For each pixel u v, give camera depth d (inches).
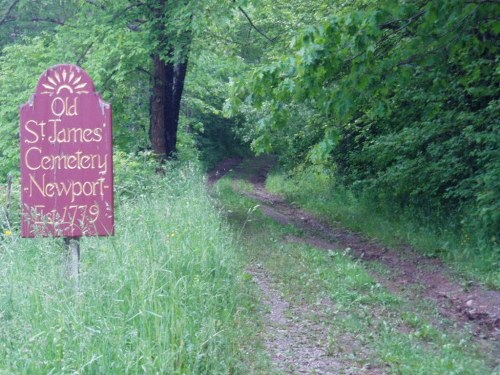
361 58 438.0
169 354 220.8
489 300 401.7
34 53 764.6
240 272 386.0
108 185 299.7
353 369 273.1
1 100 756.0
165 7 663.1
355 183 738.2
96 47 700.7
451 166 577.9
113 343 214.2
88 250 295.0
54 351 204.8
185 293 278.5
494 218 475.5
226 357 254.8
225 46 746.2
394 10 439.2
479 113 564.7
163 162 692.1
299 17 741.9
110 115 299.9
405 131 615.5
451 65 573.0
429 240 558.3
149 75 743.1
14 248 290.0
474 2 445.4
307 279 413.7
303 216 780.0
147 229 335.0
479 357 305.4
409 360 286.0
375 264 486.3
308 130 844.0
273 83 442.3
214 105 1473.9
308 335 312.0
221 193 804.6
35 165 297.0
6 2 826.8
